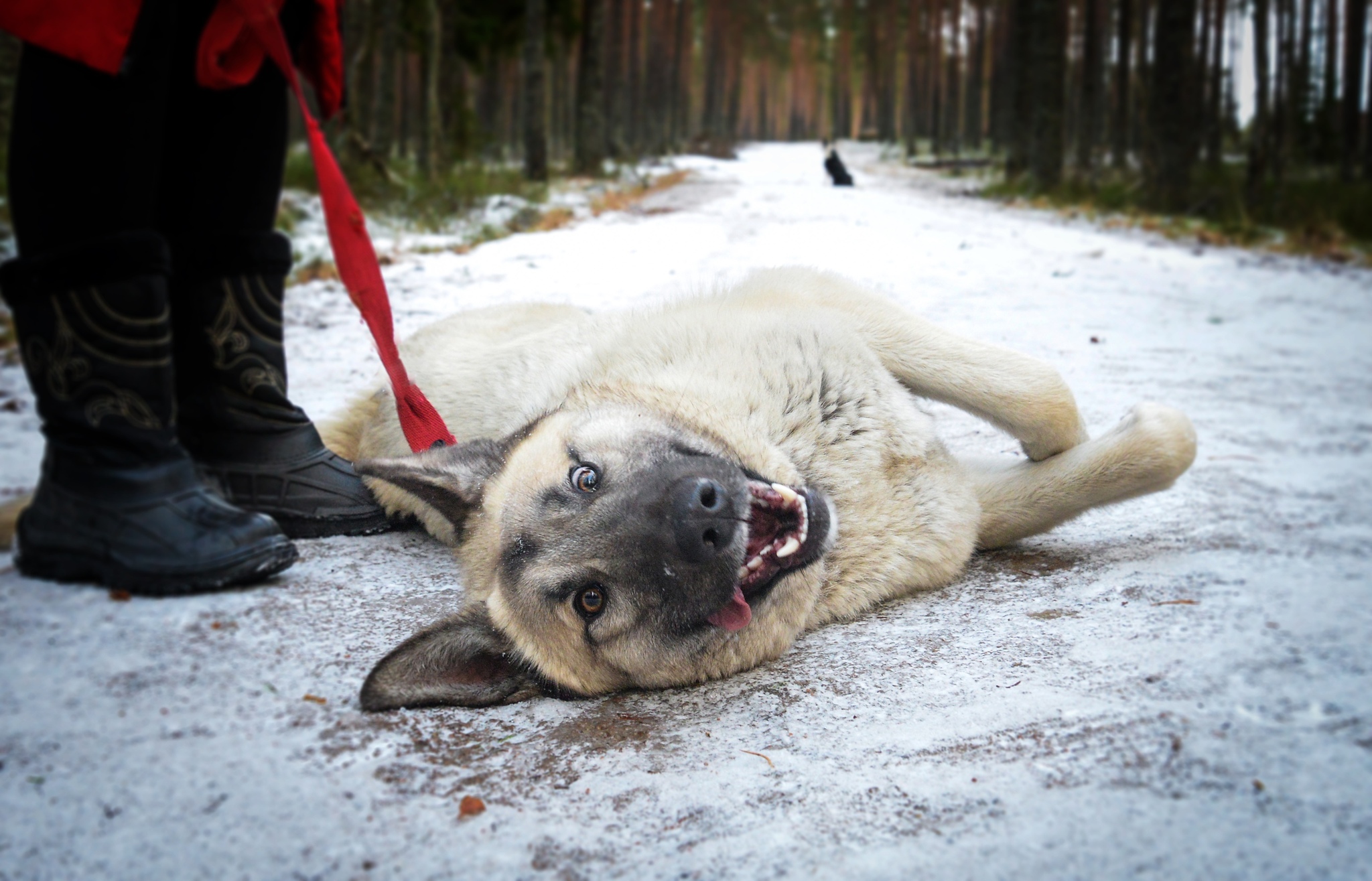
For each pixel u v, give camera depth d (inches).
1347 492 54.5
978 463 49.8
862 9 1246.3
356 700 33.0
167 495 41.8
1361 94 420.2
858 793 27.4
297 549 48.9
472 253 165.3
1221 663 33.1
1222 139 633.6
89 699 32.5
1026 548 48.2
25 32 36.9
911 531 42.2
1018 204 341.7
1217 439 66.4
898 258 161.2
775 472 39.2
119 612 39.7
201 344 48.0
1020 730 29.8
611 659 36.1
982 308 120.6
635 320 47.8
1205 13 478.0
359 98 325.7
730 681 36.7
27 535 42.7
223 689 33.5
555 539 36.3
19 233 40.1
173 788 27.9
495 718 33.6
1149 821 25.0
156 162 40.9
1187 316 122.4
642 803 27.6
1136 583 41.5
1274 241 234.1
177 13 41.5
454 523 41.6
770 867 24.6
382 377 59.1
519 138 800.9
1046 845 24.5
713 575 34.9
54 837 25.8
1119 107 538.6
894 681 34.2
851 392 41.7
